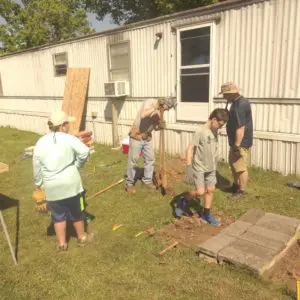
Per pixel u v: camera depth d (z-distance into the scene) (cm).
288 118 609
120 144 978
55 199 358
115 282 324
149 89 855
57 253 384
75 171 367
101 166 762
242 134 485
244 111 482
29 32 2369
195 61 739
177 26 749
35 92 1304
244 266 324
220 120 395
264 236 378
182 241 393
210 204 431
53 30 2500
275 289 301
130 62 888
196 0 1670
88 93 1056
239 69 662
